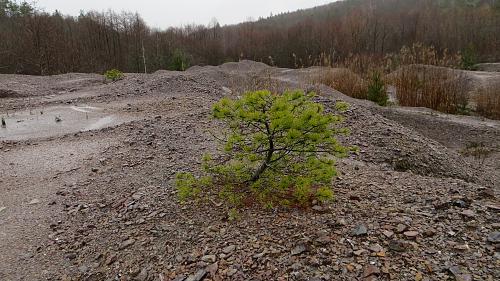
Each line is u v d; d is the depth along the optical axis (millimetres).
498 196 2980
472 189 3133
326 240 2447
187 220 2957
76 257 2777
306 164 2932
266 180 3000
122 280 2457
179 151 4676
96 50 29297
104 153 4887
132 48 31344
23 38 23344
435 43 33031
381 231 2500
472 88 12945
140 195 3516
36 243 2994
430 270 2098
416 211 2742
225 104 2787
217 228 2779
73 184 3994
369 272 2127
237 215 2893
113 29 31703
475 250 2219
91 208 3445
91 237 2986
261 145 2959
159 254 2629
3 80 12820
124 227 3035
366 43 35094
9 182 4234
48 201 3676
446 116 9203
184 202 3209
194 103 7938
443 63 10906
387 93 11617
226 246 2562
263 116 2596
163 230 2883
